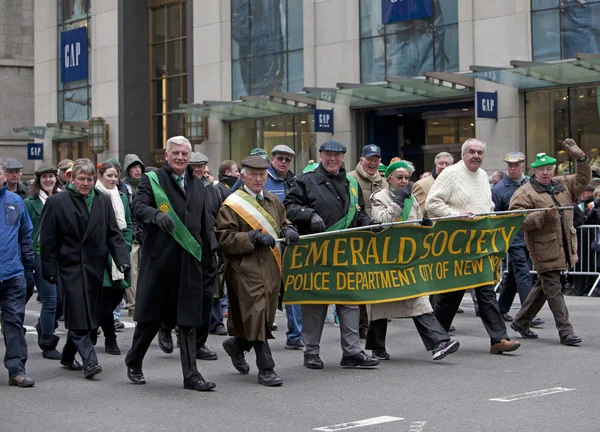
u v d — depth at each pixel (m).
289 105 26.59
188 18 30.73
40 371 9.23
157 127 34.59
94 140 34.31
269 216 8.27
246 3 28.66
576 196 10.64
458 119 24.25
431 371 8.80
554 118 21.48
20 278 8.46
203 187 8.19
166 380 8.65
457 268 9.56
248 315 8.10
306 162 27.16
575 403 7.25
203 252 8.16
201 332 9.66
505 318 12.46
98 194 8.97
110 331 10.30
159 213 7.76
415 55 24.08
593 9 20.62
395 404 7.35
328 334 11.48
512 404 7.23
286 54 27.44
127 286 10.16
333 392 7.89
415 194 11.33
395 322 12.47
